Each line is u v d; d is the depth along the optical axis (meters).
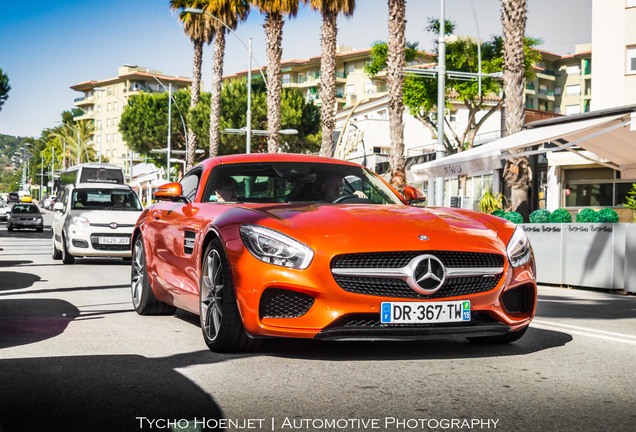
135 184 53.69
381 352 5.20
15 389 4.10
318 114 53.31
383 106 61.28
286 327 4.68
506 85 17.86
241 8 38.25
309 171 6.41
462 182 35.81
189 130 49.41
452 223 5.14
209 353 5.16
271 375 4.45
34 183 155.75
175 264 6.27
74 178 35.59
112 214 15.26
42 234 32.62
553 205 27.45
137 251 7.59
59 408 3.70
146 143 61.00
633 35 30.53
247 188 6.21
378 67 44.69
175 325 6.61
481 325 4.89
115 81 127.88
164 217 6.76
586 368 4.71
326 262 4.63
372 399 3.88
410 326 4.70
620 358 5.07
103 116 130.50
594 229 12.08
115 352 5.21
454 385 4.20
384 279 4.70
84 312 7.60
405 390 4.08
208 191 6.24
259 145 50.25
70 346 5.46
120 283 10.97
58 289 10.05
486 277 4.92
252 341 5.09
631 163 19.11
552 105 86.88
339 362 4.84
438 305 4.73
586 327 6.73
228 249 4.99
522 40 17.75
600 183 26.17
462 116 57.12
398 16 22.81
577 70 84.88
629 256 11.46
